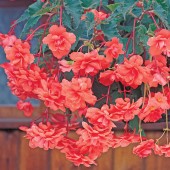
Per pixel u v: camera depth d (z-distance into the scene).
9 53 1.46
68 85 1.37
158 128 2.66
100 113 1.38
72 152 1.47
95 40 1.53
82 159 1.46
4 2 2.79
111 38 1.48
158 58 1.43
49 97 1.40
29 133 1.48
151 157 2.75
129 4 1.50
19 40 1.47
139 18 1.51
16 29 2.57
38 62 1.53
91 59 1.39
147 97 1.48
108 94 1.48
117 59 1.47
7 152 2.81
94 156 1.44
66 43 1.42
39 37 1.59
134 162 2.76
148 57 1.51
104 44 1.48
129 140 1.48
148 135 2.67
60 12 1.49
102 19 1.50
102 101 1.55
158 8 1.48
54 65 1.57
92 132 1.39
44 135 1.46
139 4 1.50
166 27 1.53
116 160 2.76
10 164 2.81
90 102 1.38
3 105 2.82
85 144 1.41
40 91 1.41
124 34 1.58
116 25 1.50
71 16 1.51
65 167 2.79
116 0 1.54
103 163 2.77
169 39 1.40
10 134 2.80
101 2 1.58
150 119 1.44
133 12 1.53
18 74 1.46
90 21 1.48
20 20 1.58
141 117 1.42
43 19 2.00
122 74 1.39
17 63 1.46
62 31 1.42
